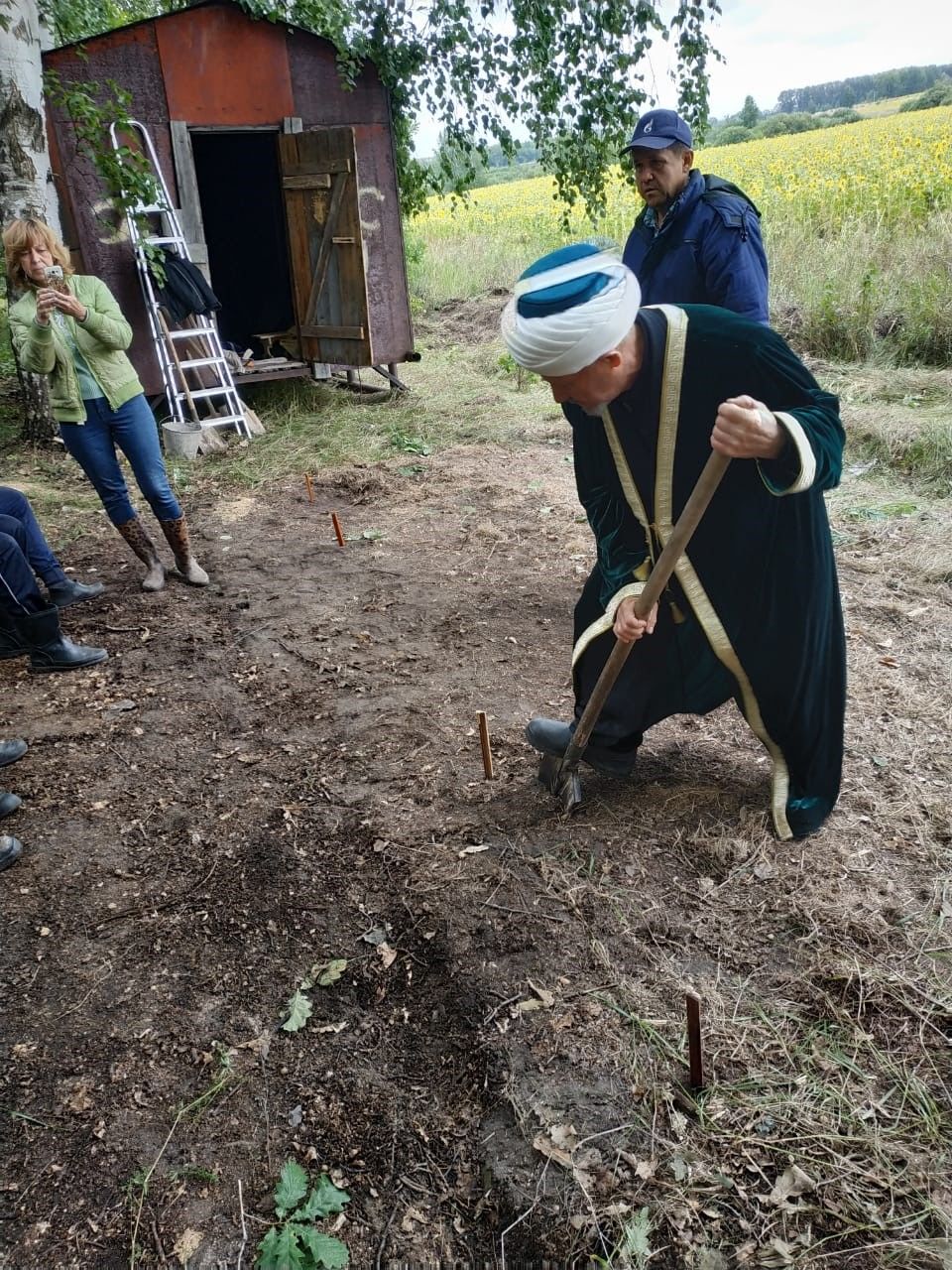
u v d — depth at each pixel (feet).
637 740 9.08
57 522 19.94
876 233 34.45
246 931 8.62
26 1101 7.16
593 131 27.61
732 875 8.60
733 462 7.25
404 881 8.91
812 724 8.32
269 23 26.13
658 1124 6.54
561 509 19.08
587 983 7.63
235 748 11.50
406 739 11.31
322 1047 7.47
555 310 6.21
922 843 8.94
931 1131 6.38
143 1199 6.49
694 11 24.40
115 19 36.63
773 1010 7.31
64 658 13.61
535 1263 5.93
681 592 8.02
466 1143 6.65
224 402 27.35
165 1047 7.55
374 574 16.52
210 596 16.06
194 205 26.58
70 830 10.13
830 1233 5.83
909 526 16.79
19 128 22.43
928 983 7.46
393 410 27.73
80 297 14.23
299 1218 6.27
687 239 11.68
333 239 27.30
